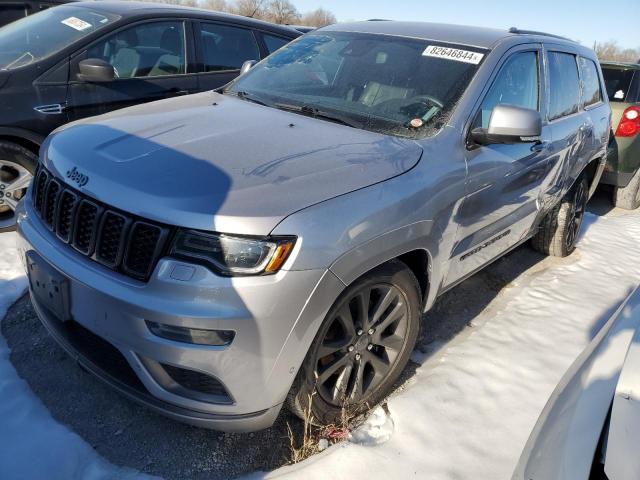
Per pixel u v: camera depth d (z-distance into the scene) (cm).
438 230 249
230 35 513
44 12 481
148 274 188
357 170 221
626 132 626
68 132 254
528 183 340
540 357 313
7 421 229
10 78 376
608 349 170
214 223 183
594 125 449
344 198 205
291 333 192
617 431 138
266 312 184
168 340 185
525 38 346
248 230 183
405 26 349
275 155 222
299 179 205
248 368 190
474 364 298
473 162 271
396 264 235
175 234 186
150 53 453
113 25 430
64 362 270
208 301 182
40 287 222
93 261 203
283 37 559
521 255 477
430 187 240
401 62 310
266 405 201
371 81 303
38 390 250
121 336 193
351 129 266
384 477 215
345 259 199
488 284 409
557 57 391
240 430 204
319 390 223
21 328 293
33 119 383
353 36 346
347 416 238
